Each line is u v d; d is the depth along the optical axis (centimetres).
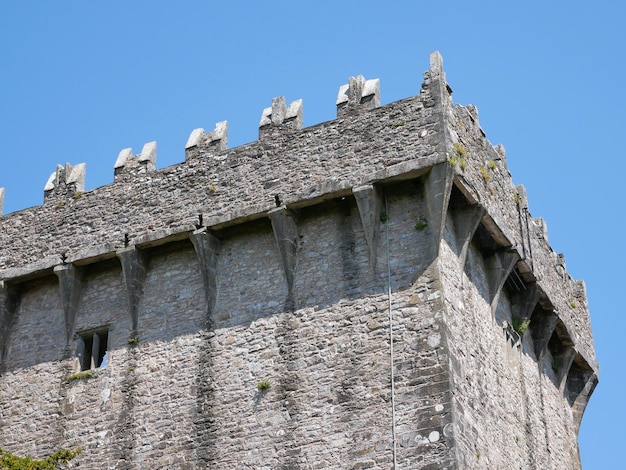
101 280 3803
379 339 3303
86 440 3544
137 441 3475
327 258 3488
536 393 3938
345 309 3388
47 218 3941
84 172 4006
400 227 3431
